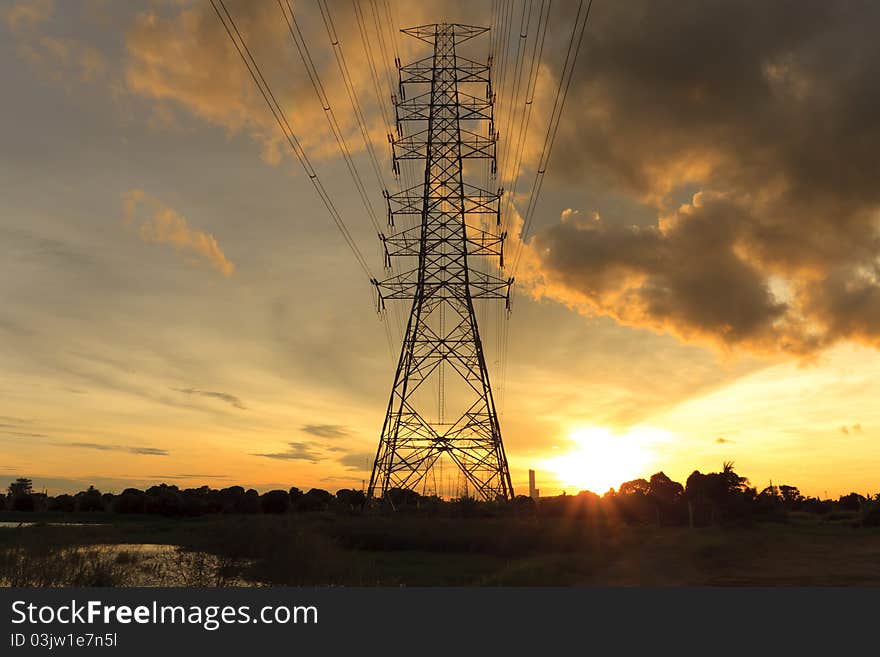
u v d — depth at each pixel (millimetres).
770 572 32188
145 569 31094
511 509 58156
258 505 96688
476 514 57594
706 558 38062
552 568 31250
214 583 27094
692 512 81438
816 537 53094
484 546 45531
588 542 45344
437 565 38812
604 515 69562
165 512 101625
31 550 27953
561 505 69125
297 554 31719
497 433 59188
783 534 57281
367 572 31344
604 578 30188
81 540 42219
